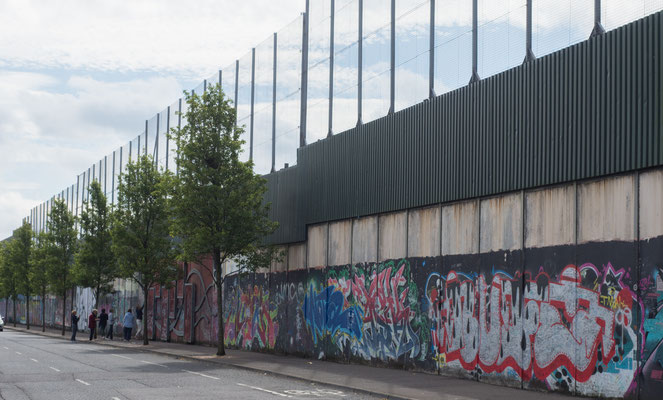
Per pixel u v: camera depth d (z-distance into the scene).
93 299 65.31
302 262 31.17
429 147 22.97
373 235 26.02
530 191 18.83
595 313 16.52
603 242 16.45
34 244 77.88
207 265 41.34
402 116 24.53
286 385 19.62
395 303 24.42
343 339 27.53
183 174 32.34
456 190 21.53
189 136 33.28
